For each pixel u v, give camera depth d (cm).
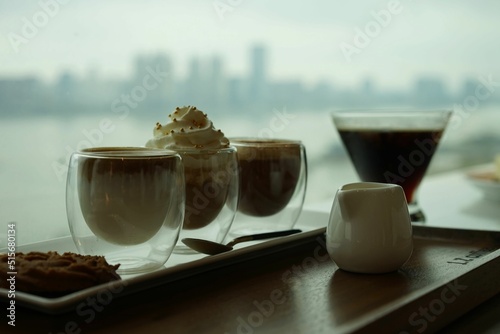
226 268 54
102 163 49
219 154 56
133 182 49
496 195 91
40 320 43
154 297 48
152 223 50
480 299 53
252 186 62
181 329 43
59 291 44
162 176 50
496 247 61
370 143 72
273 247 56
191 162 55
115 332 42
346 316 44
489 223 78
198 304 46
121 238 50
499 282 56
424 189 109
